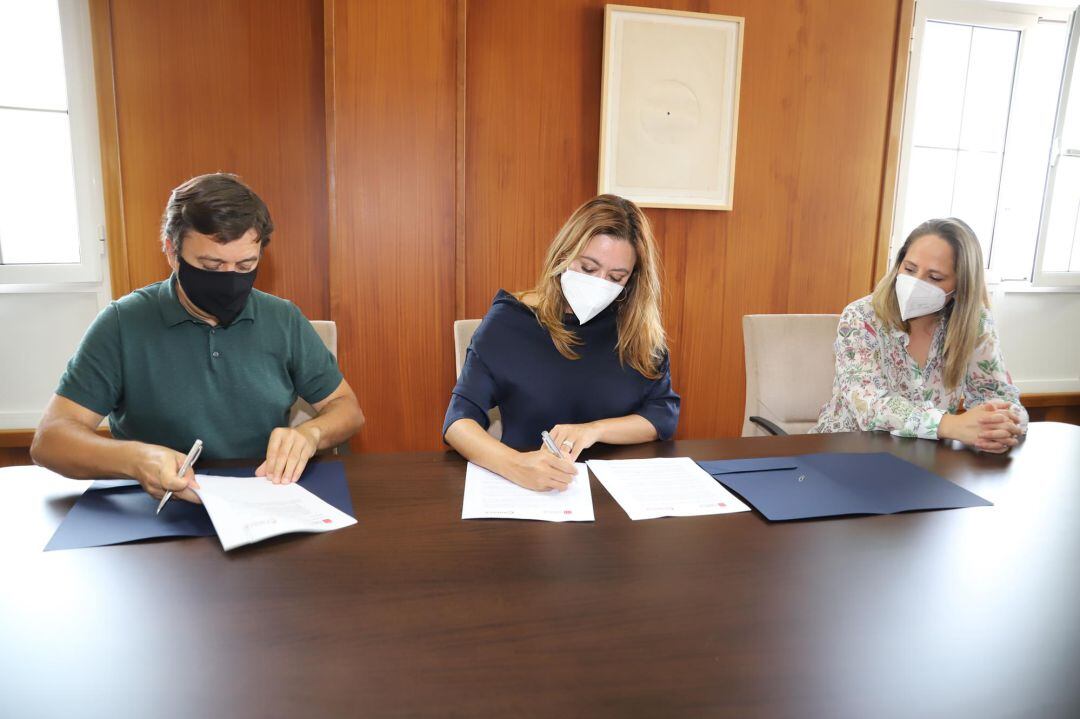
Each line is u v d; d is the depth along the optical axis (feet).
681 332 9.30
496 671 2.07
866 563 2.86
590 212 4.63
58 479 3.51
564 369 4.71
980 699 2.02
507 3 8.13
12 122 7.75
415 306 8.42
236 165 7.88
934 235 5.17
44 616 2.30
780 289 9.52
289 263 8.21
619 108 8.52
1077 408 11.64
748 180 9.16
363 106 7.88
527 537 3.02
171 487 3.05
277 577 2.60
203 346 4.17
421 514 3.23
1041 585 2.72
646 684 2.03
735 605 2.50
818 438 4.70
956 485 3.79
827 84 9.16
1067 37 10.19
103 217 7.97
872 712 1.95
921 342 5.71
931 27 9.87
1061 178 10.69
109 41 7.36
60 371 8.29
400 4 7.77
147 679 1.99
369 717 1.86
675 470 3.91
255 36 7.70
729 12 8.68
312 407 5.25
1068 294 11.30
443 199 8.27
